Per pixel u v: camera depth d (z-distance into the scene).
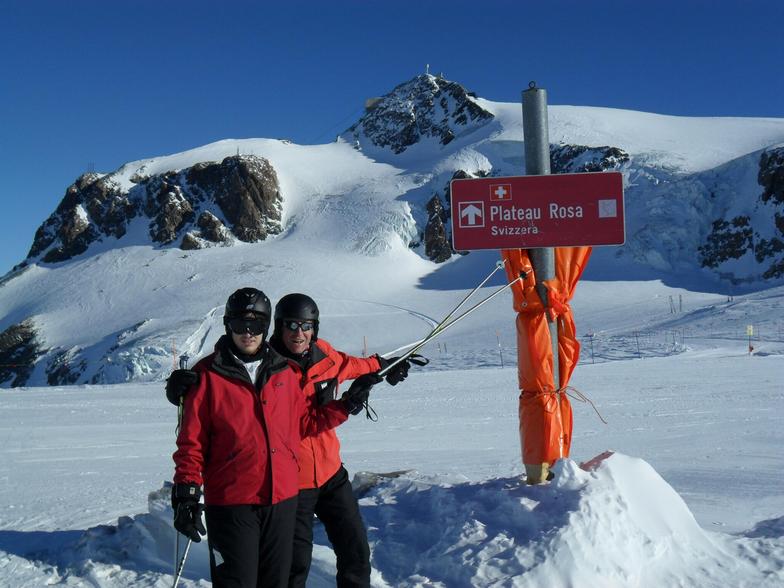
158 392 21.64
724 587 4.10
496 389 20.75
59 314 89.12
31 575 4.78
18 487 8.24
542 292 5.26
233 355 3.42
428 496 5.07
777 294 51.16
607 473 4.57
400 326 62.41
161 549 5.00
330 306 73.06
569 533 4.11
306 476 3.90
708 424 13.03
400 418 15.00
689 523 4.57
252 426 3.37
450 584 4.10
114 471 9.46
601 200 5.29
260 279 87.00
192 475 3.29
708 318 46.97
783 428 12.31
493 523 4.45
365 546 4.02
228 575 3.31
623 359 35.38
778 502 6.71
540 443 5.11
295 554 3.87
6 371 76.81
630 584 4.05
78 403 18.62
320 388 3.99
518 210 5.32
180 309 79.81
